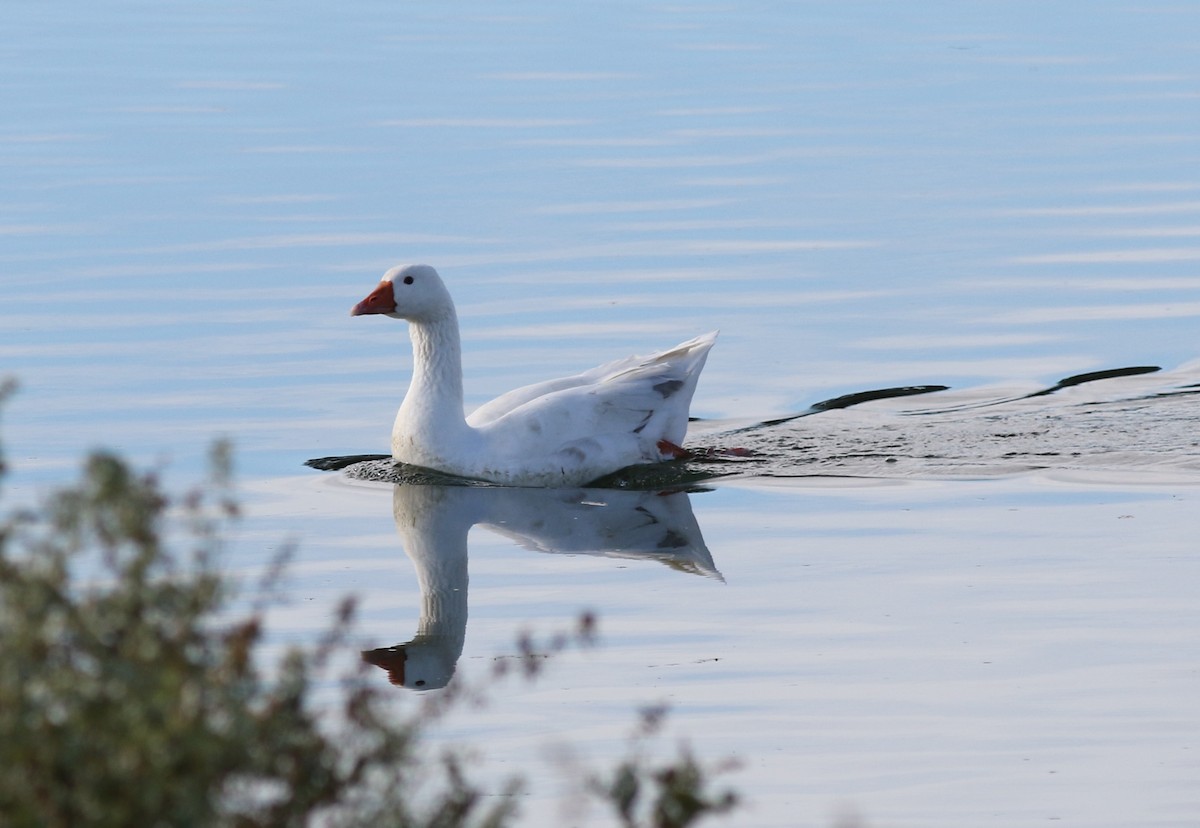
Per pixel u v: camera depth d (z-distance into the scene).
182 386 17.78
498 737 9.89
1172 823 8.80
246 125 30.86
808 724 10.05
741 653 11.13
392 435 15.95
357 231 23.94
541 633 11.56
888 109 32.09
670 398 15.95
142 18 43.84
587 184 26.47
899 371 18.42
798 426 16.81
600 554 13.26
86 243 23.33
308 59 37.41
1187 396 17.31
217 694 6.23
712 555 13.15
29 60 37.94
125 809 5.95
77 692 6.07
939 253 22.83
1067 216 24.61
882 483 14.91
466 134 29.98
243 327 19.84
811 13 43.84
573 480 15.35
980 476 14.99
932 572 12.58
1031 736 9.83
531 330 19.84
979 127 30.47
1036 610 11.73
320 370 18.48
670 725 10.05
